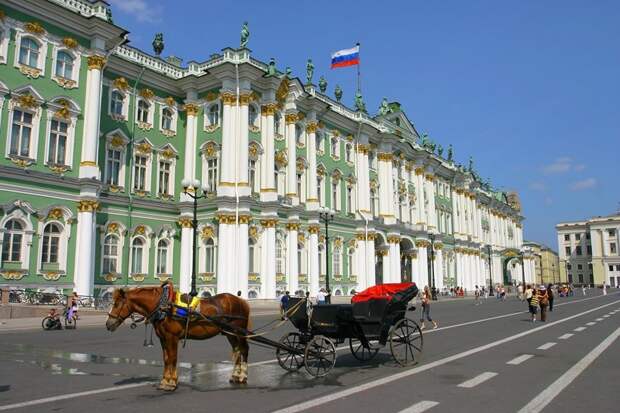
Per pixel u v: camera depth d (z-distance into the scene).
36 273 30.80
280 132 45.38
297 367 13.87
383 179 59.16
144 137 40.06
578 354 16.59
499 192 108.44
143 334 22.86
